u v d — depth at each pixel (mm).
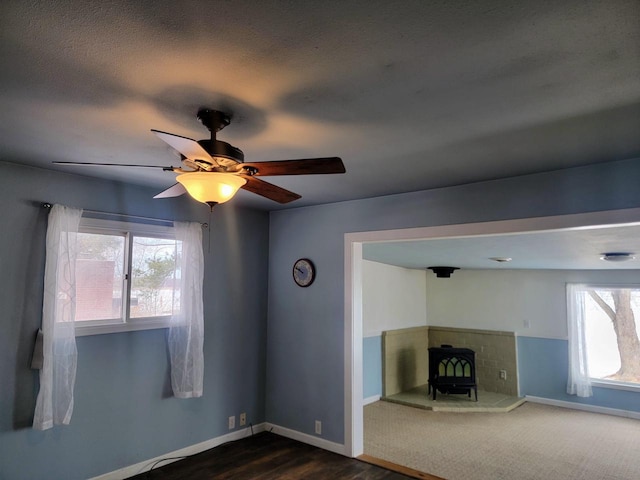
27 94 1770
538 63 1492
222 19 1247
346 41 1361
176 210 3826
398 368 6930
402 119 2014
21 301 2895
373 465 3734
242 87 1689
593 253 4613
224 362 4160
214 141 1852
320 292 4207
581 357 6242
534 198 2986
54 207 3006
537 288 6801
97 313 3305
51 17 1241
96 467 3207
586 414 5883
